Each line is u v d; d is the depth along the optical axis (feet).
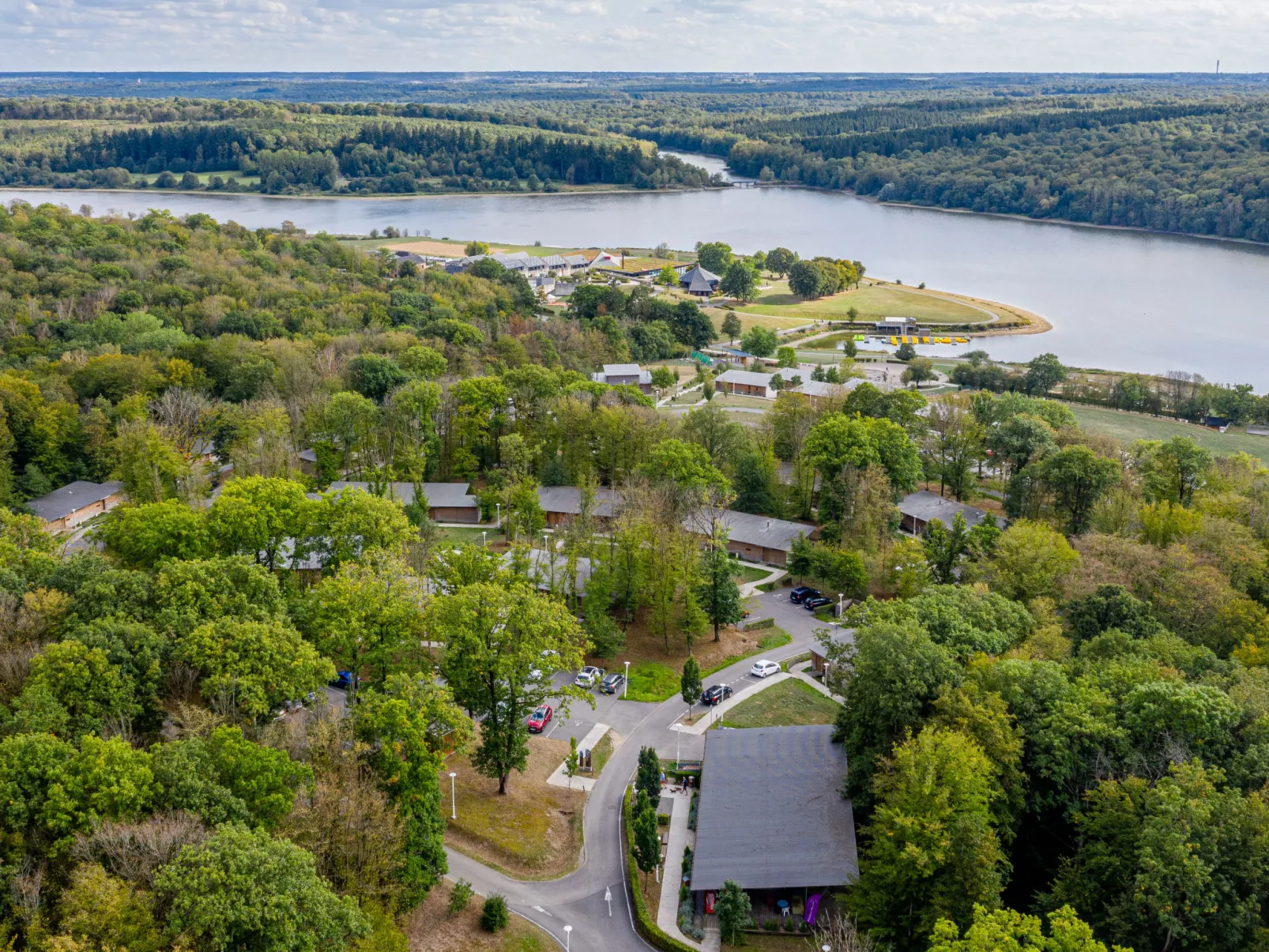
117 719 290.97
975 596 398.01
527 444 643.86
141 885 225.15
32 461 613.52
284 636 322.96
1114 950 227.40
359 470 640.58
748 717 418.10
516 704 340.39
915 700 323.98
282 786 266.36
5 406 600.80
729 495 588.50
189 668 319.47
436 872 289.33
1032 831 322.55
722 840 321.73
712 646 477.77
